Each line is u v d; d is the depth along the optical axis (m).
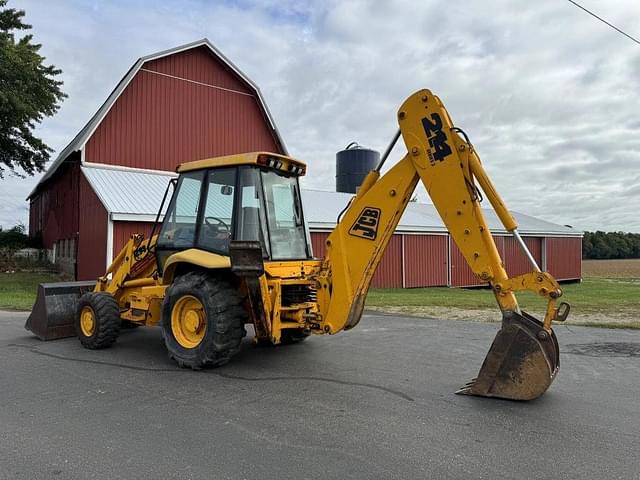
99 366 6.37
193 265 6.63
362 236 5.55
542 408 4.64
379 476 3.29
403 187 5.33
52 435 4.02
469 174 4.96
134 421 4.34
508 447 3.75
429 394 5.10
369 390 5.25
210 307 5.93
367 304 13.91
